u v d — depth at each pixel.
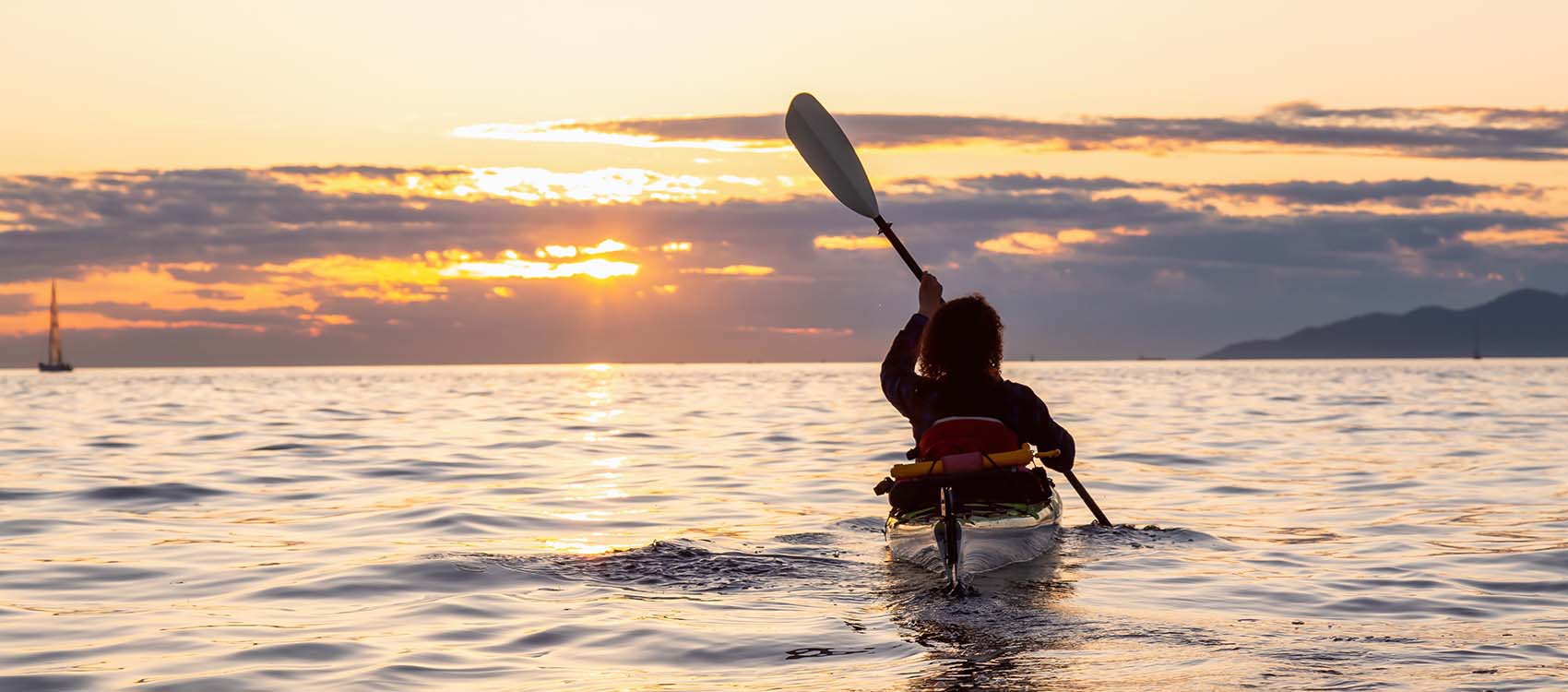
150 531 7.25
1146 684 3.35
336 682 3.63
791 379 74.00
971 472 5.07
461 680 3.64
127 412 24.45
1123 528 6.68
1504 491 9.20
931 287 5.52
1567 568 5.57
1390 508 8.19
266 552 6.35
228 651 4.03
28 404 29.55
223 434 17.05
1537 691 3.29
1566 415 20.81
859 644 3.94
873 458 12.84
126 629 4.41
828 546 6.18
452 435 16.64
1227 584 5.07
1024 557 5.38
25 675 3.73
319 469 11.52
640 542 6.62
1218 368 129.75
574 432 17.53
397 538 6.90
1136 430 17.19
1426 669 3.54
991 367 5.29
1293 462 11.93
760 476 10.81
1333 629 4.13
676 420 21.22
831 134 6.89
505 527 7.39
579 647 4.04
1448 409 23.73
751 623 4.31
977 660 3.68
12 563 6.00
